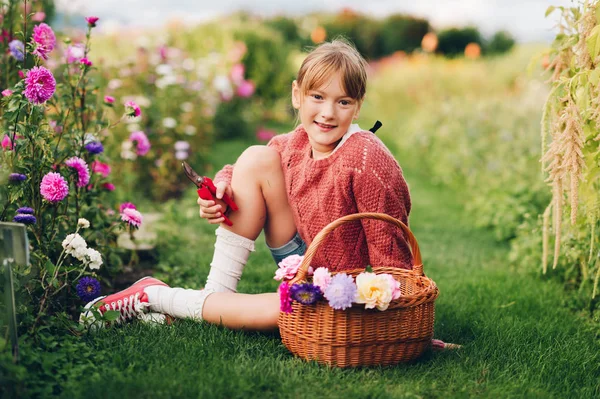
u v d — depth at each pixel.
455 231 4.84
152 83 5.92
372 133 2.53
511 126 6.13
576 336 2.60
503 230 4.55
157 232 3.96
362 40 18.72
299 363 2.20
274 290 3.11
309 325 2.16
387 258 2.38
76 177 2.69
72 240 2.34
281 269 2.24
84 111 3.09
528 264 3.68
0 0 3.39
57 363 2.03
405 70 11.35
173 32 9.74
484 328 2.63
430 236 4.65
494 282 3.42
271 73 12.02
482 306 2.99
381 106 10.91
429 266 3.82
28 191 2.50
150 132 5.29
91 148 2.83
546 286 3.32
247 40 11.64
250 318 2.40
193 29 10.23
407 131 8.74
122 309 2.48
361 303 2.10
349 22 18.70
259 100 11.52
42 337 2.14
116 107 5.17
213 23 10.89
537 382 2.17
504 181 5.29
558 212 2.40
